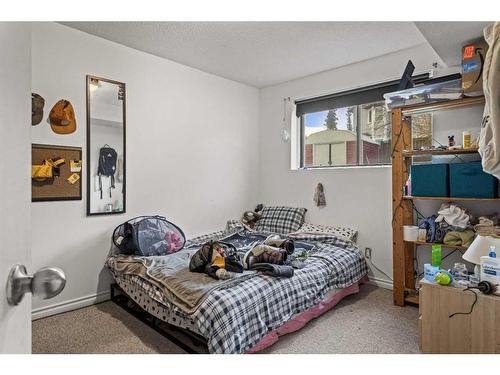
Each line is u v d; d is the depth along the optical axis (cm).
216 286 191
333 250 290
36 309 240
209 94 369
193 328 186
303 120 398
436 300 186
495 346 165
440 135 272
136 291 239
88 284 269
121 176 290
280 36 272
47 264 245
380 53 309
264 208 412
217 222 381
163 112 324
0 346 54
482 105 241
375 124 332
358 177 333
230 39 278
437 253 212
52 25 246
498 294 167
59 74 250
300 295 214
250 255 234
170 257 258
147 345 201
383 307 263
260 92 432
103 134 277
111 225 285
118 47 287
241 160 410
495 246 176
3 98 56
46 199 244
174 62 332
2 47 56
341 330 221
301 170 385
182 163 343
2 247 56
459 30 201
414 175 255
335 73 353
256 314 183
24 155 67
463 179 231
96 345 201
